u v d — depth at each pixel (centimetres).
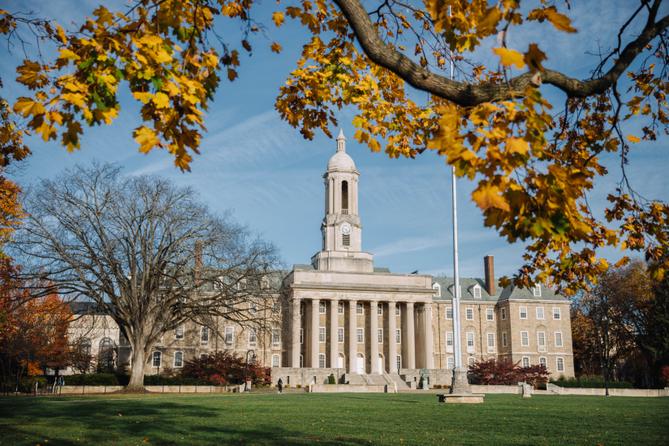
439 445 1410
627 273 7681
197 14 693
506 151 461
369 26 621
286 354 8794
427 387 7731
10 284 4341
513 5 497
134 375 5031
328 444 1409
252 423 1970
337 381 8031
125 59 547
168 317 5075
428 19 882
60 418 2142
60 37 564
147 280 4909
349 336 8831
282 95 895
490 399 4288
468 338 9575
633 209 812
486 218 496
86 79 538
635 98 785
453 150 466
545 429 1848
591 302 8362
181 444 1407
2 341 5128
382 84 928
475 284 10006
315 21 832
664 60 841
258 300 5947
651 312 7294
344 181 9725
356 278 8956
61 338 6359
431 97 900
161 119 573
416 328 9519
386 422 2066
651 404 3638
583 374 9825
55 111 505
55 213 4431
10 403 3173
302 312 9200
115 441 1464
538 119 482
